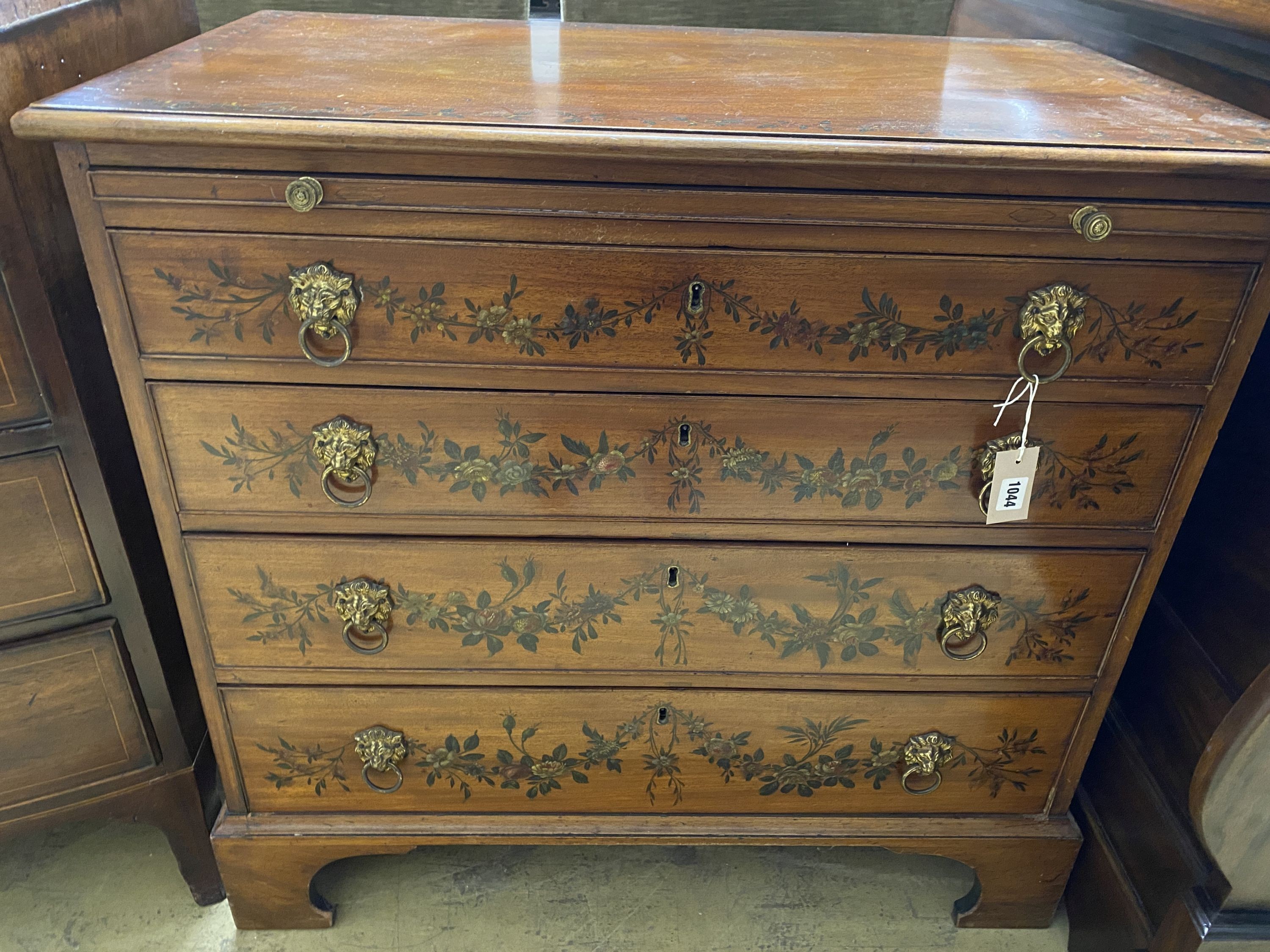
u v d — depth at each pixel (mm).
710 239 896
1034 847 1271
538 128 836
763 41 1322
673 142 827
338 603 1072
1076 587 1101
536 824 1255
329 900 1349
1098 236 885
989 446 1006
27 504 1037
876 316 938
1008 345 956
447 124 836
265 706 1155
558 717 1177
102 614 1137
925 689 1171
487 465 1010
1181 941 1080
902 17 1575
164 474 1003
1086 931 1302
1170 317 944
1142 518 1059
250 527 1041
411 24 1329
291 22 1292
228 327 927
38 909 1333
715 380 969
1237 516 1107
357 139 817
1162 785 1184
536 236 890
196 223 877
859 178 872
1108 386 980
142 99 863
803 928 1351
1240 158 839
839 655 1142
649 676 1152
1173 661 1200
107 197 861
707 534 1063
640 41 1286
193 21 1420
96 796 1224
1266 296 932
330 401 969
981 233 898
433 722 1175
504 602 1092
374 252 894
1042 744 1217
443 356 947
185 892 1366
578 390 972
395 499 1026
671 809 1265
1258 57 1009
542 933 1322
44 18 978
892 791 1254
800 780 1241
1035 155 839
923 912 1387
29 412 998
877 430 1002
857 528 1062
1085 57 1264
